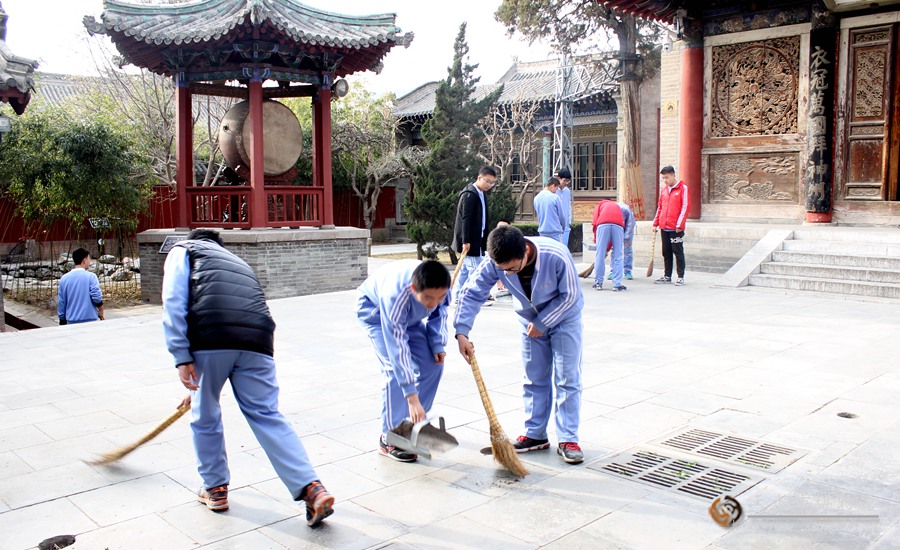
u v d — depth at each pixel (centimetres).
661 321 864
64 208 1777
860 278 1048
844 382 591
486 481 407
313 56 1355
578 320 442
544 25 2378
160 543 340
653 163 2553
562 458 440
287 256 1323
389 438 411
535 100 2702
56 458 450
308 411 536
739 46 1351
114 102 1988
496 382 607
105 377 650
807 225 1265
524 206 2983
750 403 539
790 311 920
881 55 1212
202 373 359
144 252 1410
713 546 330
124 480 416
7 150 1683
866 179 1245
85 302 972
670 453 444
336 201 2967
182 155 1342
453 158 1881
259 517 367
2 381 638
